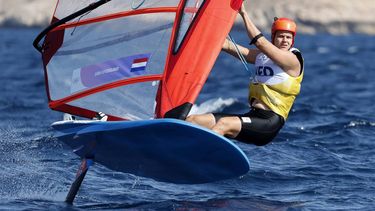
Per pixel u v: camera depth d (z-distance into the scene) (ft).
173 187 118.11
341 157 142.61
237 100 237.86
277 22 103.45
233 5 102.12
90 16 105.81
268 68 103.91
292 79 103.35
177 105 100.17
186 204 106.63
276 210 103.76
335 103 246.27
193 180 107.34
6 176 121.80
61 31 107.04
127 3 104.83
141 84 102.68
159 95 101.45
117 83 103.35
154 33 103.60
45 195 111.04
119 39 104.99
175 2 103.40
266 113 103.35
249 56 108.06
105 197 110.73
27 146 147.02
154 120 91.76
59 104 106.52
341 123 184.24
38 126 181.27
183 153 97.04
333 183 121.19
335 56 598.75
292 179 123.65
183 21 102.99
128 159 102.68
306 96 271.08
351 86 319.27
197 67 101.40
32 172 125.49
